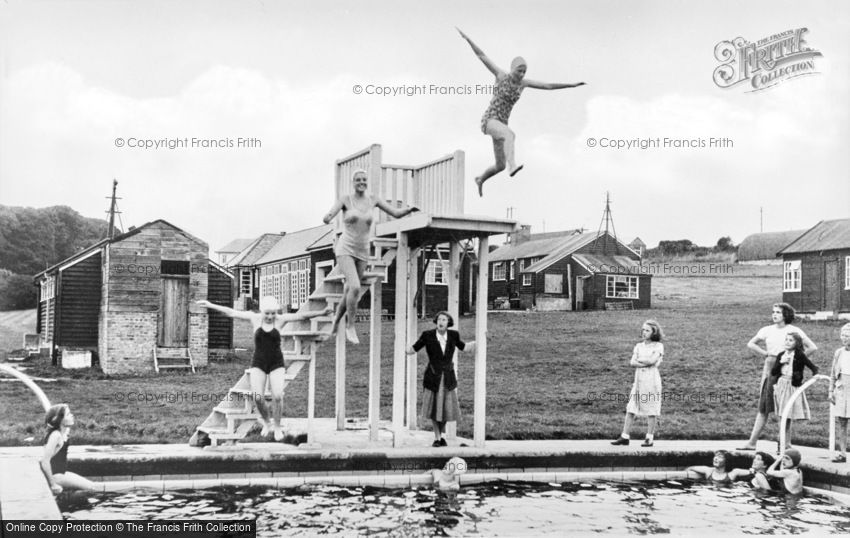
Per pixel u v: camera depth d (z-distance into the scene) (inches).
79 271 823.1
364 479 403.5
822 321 874.1
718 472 427.2
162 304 837.8
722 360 808.3
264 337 427.5
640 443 481.7
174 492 369.1
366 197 448.8
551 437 570.9
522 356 850.1
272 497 362.9
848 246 853.2
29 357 859.4
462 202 464.8
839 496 376.5
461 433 578.2
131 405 645.9
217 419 437.1
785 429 430.6
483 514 338.0
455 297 493.7
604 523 325.4
